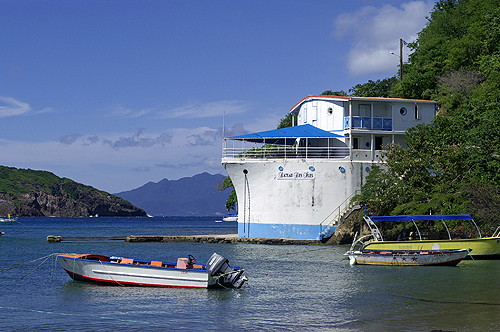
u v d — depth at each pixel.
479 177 36.84
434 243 31.08
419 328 16.28
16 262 32.84
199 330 16.23
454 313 18.22
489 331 15.87
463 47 54.84
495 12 52.19
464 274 26.73
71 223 136.12
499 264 30.17
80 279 24.38
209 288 22.91
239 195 41.44
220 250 37.34
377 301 20.28
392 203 38.91
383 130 42.81
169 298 20.92
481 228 35.28
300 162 40.09
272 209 40.53
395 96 61.38
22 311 18.75
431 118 44.53
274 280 25.09
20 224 124.75
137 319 17.61
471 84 51.47
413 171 39.41
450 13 64.31
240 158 41.06
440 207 36.72
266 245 39.81
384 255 29.61
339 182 40.06
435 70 57.09
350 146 41.53
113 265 23.47
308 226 39.91
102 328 16.48
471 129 39.25
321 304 19.80
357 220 39.22
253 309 19.00
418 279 25.27
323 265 30.00
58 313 18.44
